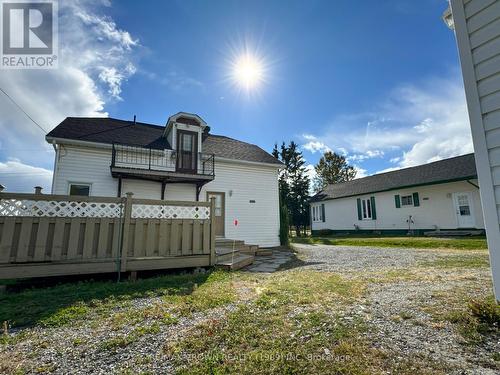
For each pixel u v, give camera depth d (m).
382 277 4.63
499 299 2.28
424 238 11.80
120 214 5.10
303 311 2.91
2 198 4.40
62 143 8.89
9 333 2.61
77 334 2.55
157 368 1.86
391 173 18.66
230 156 11.86
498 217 2.29
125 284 4.48
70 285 4.51
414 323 2.41
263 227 12.06
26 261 4.40
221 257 6.30
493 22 2.35
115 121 12.14
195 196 10.83
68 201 4.77
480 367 1.68
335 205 20.61
